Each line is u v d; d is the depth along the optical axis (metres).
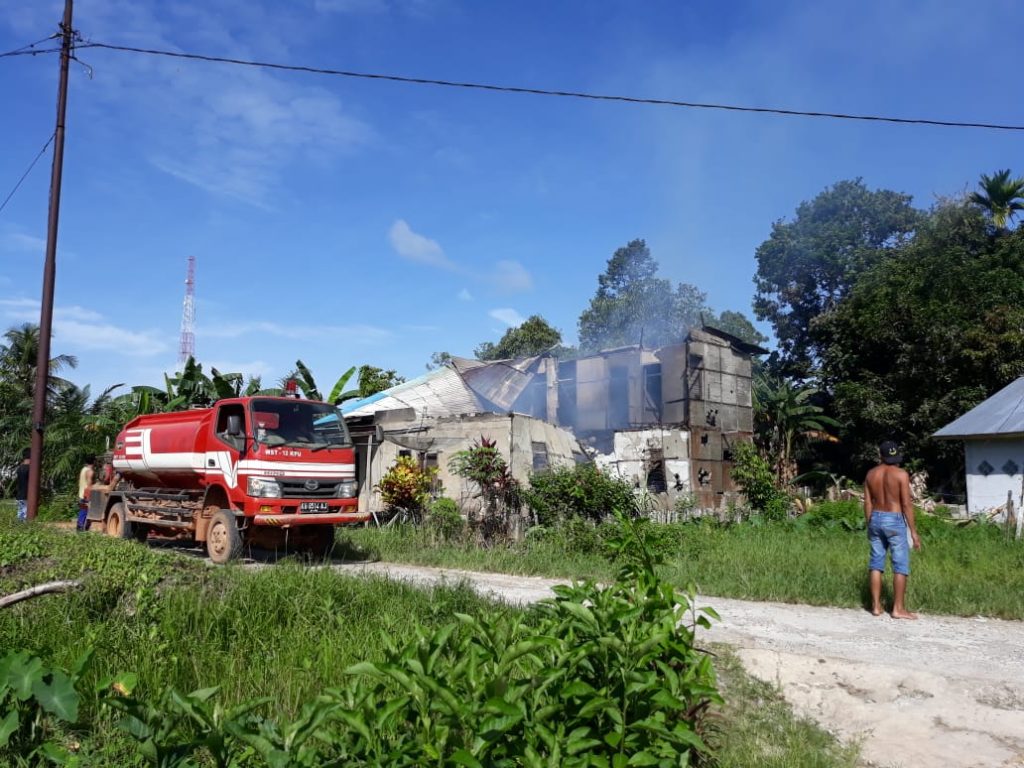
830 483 34.78
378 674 3.71
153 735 3.59
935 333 29.34
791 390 34.50
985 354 28.16
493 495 14.54
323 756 3.62
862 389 31.55
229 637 6.09
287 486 11.95
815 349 38.97
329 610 6.82
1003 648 6.86
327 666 5.34
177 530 13.47
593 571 10.69
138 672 5.02
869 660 6.32
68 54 18.17
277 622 6.64
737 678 6.10
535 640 3.72
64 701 4.03
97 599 6.53
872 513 8.32
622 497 14.99
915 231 35.91
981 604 8.51
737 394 26.75
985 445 22.39
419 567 11.70
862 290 32.88
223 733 3.44
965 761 5.14
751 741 5.20
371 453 19.28
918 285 30.84
